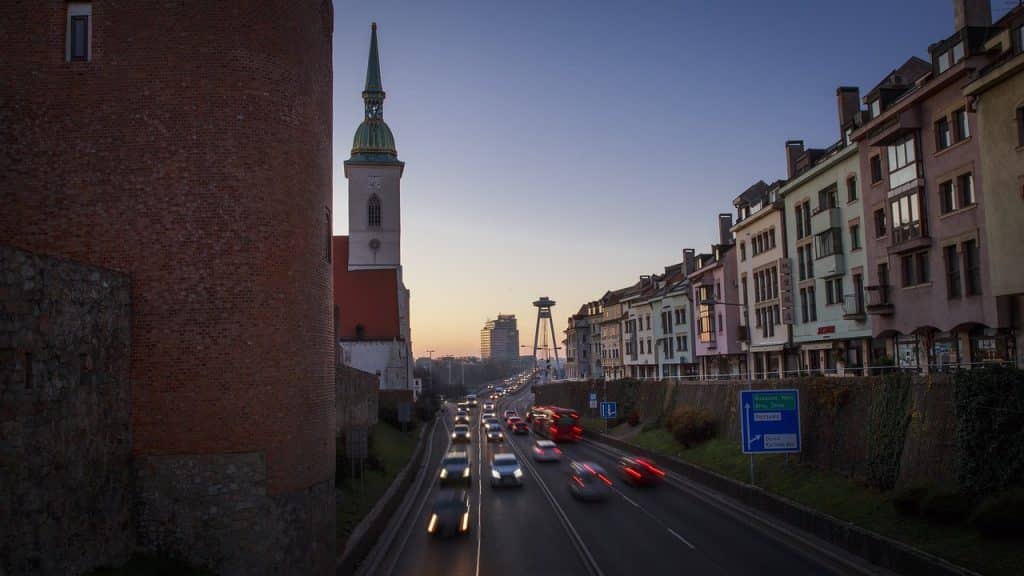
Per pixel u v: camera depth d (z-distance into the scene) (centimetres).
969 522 1914
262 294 1616
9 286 1134
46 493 1202
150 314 1541
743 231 5772
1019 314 2742
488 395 16550
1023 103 2531
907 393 2527
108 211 1549
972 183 2938
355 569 2094
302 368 1711
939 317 3139
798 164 4969
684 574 1972
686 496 3353
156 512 1502
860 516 2341
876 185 3678
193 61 1611
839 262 4169
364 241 8138
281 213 1677
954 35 3031
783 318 4916
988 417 2039
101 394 1402
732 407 4212
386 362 7544
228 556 1513
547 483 3934
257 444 1566
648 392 6284
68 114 1560
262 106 1656
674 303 7681
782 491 2948
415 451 4981
